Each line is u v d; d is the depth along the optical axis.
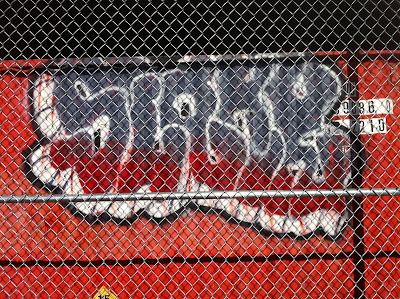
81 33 3.54
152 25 3.50
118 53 3.73
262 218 3.33
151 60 3.39
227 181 3.33
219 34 3.64
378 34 3.59
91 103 3.36
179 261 3.29
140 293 3.27
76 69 3.37
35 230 3.27
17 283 3.24
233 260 3.30
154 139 3.35
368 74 3.45
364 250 3.34
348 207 3.37
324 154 3.38
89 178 3.32
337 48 3.70
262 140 3.36
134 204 3.31
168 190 3.31
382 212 3.37
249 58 3.41
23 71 3.35
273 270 3.30
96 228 3.29
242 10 3.38
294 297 3.29
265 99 3.39
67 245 3.27
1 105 3.32
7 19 3.31
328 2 3.19
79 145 3.33
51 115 3.34
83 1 3.23
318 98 3.40
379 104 3.43
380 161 3.40
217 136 3.36
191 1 3.25
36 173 3.30
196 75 3.39
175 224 3.31
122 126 3.35
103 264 3.26
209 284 3.29
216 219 3.32
